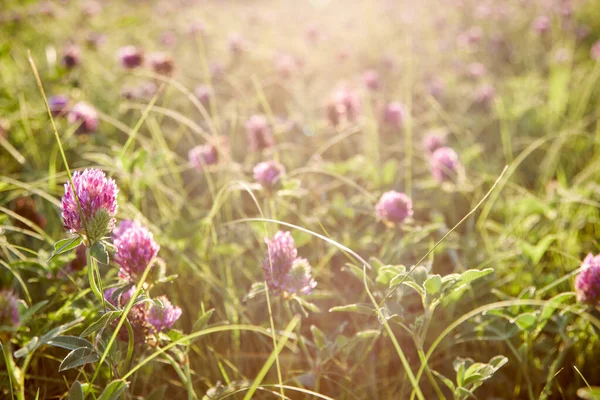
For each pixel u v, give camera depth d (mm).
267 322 692
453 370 690
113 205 552
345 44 1788
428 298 575
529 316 605
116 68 1272
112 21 1707
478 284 717
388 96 1314
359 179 895
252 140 888
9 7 1388
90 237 545
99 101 1091
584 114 1185
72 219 544
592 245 805
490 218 897
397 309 600
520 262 766
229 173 851
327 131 1026
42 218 757
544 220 858
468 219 859
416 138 1090
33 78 1085
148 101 1045
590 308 619
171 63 968
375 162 927
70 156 940
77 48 1156
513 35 1926
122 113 1025
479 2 2250
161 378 665
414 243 736
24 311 550
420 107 1255
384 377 690
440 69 1609
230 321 690
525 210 827
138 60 972
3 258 726
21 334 624
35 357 647
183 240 725
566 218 835
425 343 691
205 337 685
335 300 731
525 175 1015
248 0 2525
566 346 643
